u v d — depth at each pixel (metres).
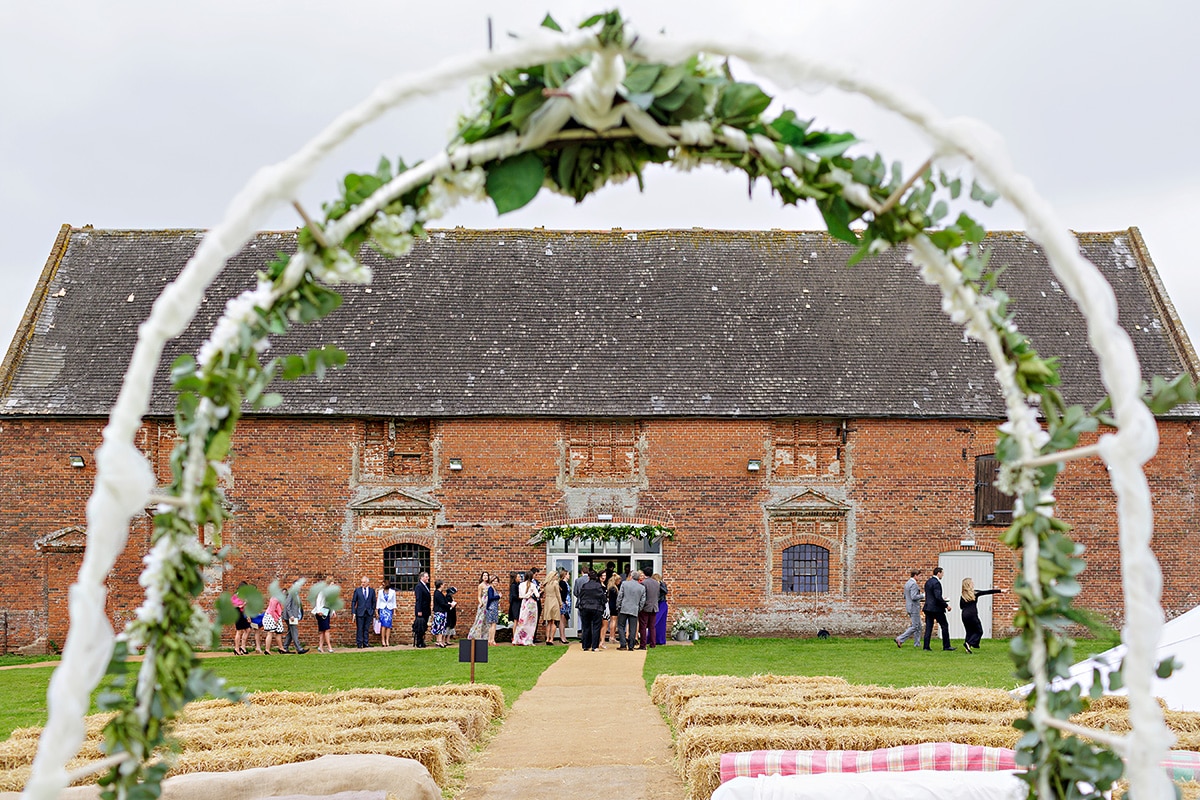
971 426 25.53
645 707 13.57
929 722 9.52
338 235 3.75
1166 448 25.53
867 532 25.36
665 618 23.77
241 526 25.11
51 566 24.94
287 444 25.36
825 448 25.78
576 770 9.80
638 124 3.68
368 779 7.55
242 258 28.62
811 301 27.97
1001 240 29.50
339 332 26.97
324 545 25.22
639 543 25.39
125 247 29.33
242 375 3.73
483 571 25.25
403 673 18.02
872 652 21.31
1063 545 3.78
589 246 29.38
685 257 29.05
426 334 26.97
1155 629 3.24
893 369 26.34
